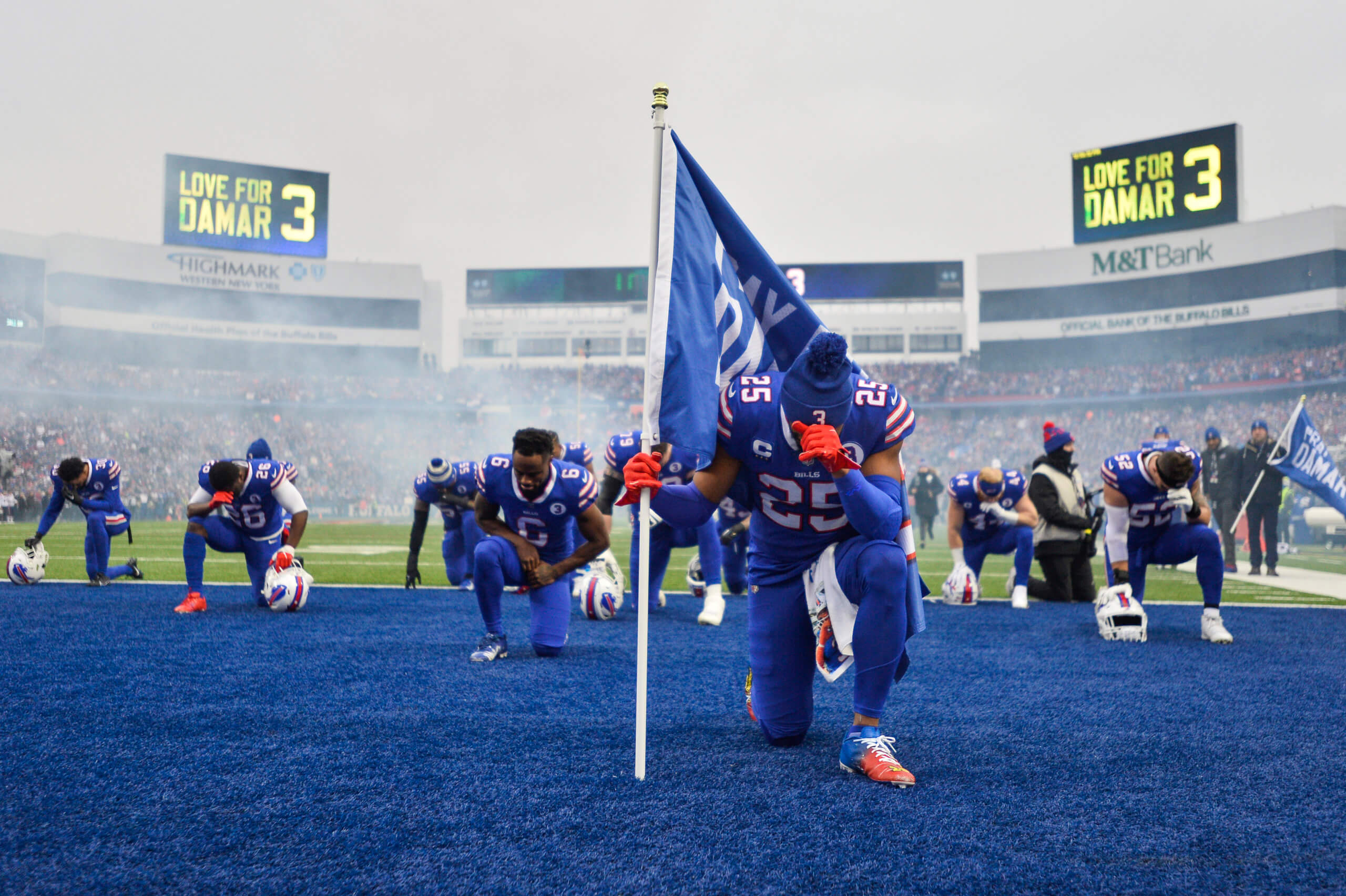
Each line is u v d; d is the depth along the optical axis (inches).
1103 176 1755.7
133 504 1322.6
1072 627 281.1
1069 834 97.3
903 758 128.3
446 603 328.2
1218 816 103.7
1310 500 871.7
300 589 291.9
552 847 92.0
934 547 787.4
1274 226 1626.5
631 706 161.0
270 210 1824.6
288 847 91.6
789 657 133.0
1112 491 254.8
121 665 196.2
